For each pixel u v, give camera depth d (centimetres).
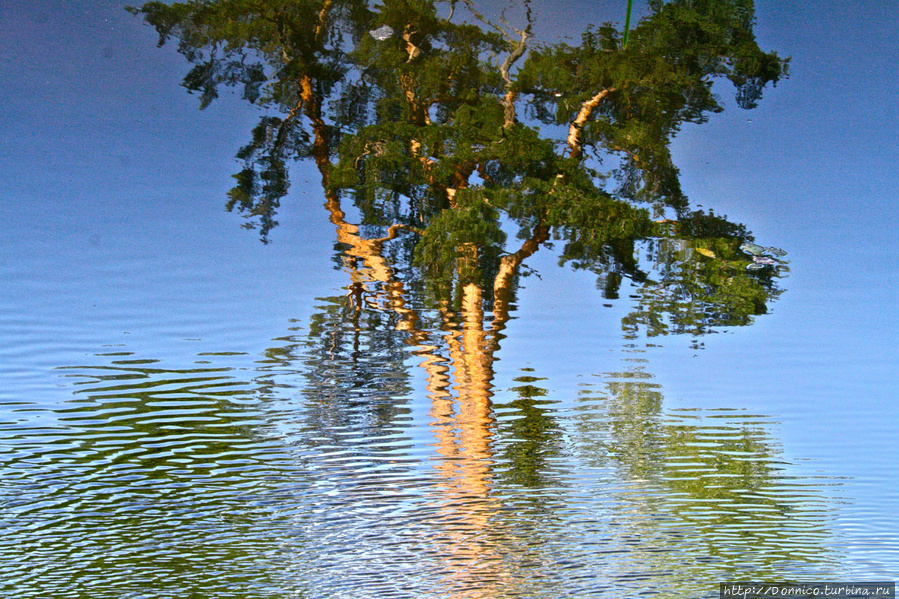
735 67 2256
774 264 1877
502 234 1844
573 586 801
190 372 1332
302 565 837
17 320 1488
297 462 1066
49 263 1750
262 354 1416
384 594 781
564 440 1131
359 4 2464
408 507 947
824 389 1305
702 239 1981
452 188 2091
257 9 2394
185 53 2519
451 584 800
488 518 927
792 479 1018
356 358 1430
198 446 1088
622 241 1959
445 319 1639
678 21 2234
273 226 2052
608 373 1388
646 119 2220
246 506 951
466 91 2317
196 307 1595
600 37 2317
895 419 1187
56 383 1276
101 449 1084
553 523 913
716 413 1220
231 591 781
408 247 2023
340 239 2005
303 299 1666
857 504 948
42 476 1010
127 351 1395
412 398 1277
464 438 1130
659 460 1062
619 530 903
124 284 1662
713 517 927
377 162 2044
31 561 839
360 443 1113
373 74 2352
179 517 925
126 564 834
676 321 1655
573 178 2039
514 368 1411
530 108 2314
